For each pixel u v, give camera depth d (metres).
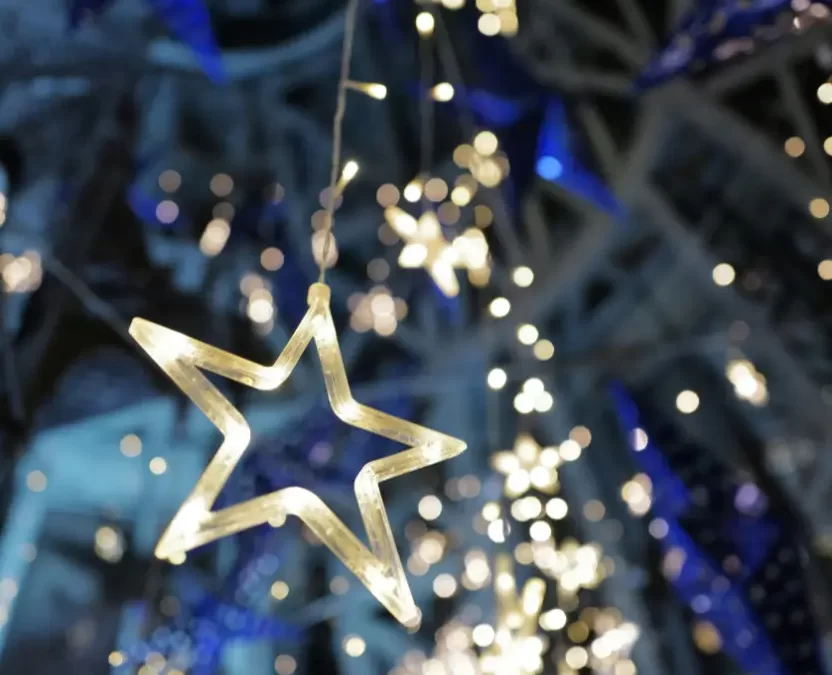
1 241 3.50
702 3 2.19
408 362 4.33
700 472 3.61
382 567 1.17
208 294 4.12
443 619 4.10
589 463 4.07
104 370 3.82
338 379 1.20
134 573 3.78
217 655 3.48
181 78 3.65
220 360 1.15
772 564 3.27
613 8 3.56
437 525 4.18
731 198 3.86
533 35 3.56
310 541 4.01
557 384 4.04
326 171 4.21
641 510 3.67
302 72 3.82
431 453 1.24
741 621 3.36
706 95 3.35
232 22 3.33
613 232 3.81
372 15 3.38
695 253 3.75
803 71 3.17
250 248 4.19
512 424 4.02
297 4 3.37
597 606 3.75
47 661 3.79
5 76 3.34
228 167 4.15
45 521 4.01
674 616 3.80
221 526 1.13
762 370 3.87
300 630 3.79
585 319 4.26
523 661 2.18
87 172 3.79
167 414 3.98
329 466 3.93
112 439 3.99
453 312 4.14
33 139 3.80
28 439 3.35
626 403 3.94
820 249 3.74
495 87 3.10
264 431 3.95
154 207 3.98
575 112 3.54
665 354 3.86
